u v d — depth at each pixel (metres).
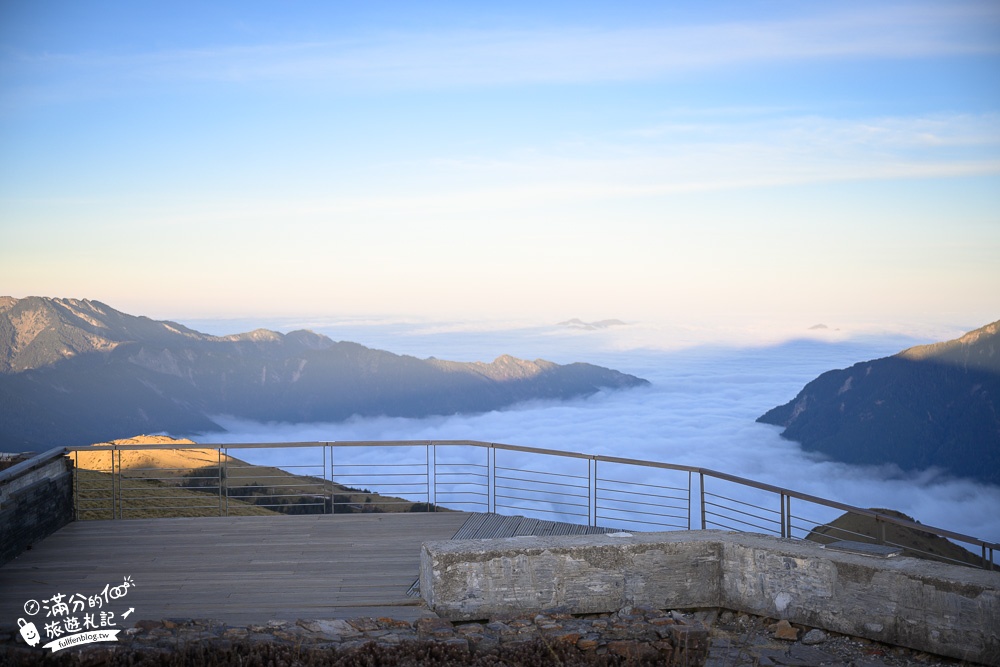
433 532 9.59
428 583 6.84
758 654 6.16
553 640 6.05
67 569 8.27
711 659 6.10
